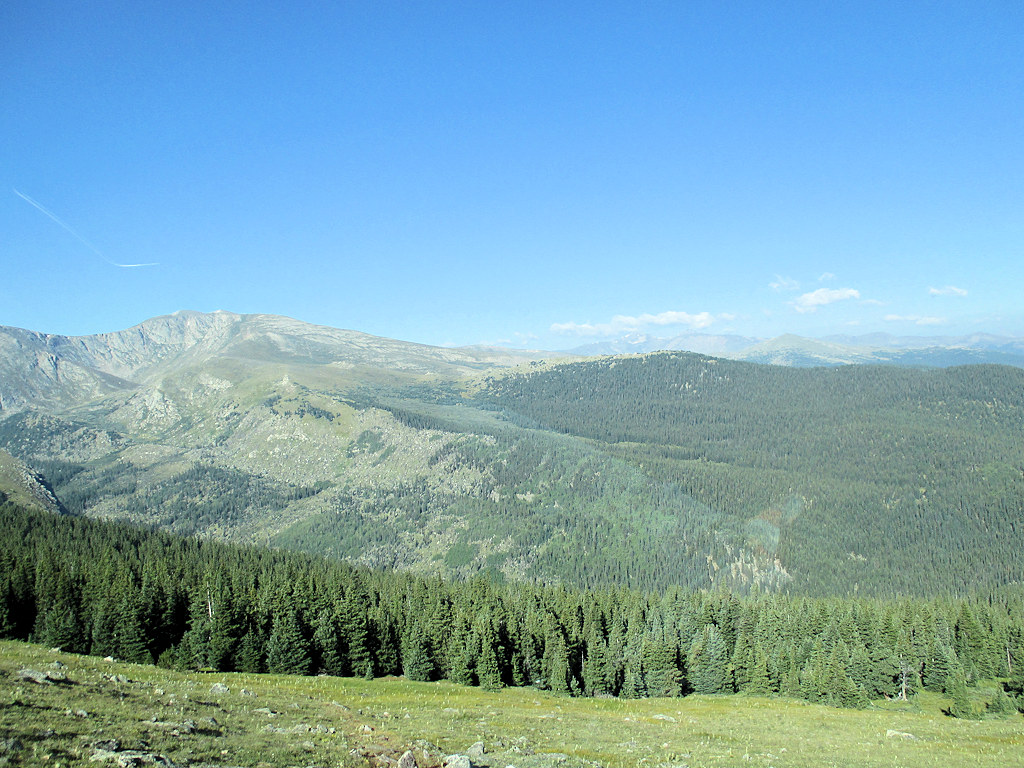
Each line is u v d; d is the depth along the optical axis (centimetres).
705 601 16162
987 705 10800
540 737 6075
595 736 6556
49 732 3278
